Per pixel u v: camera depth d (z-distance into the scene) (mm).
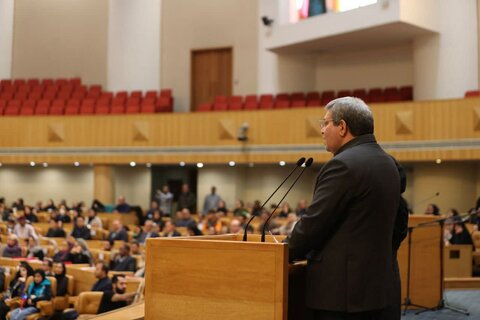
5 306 9172
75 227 13859
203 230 12953
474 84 15414
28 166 20172
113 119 18141
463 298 6902
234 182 18328
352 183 2604
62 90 20656
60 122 18531
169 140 17578
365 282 2611
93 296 8359
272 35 17391
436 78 15656
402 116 14711
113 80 20875
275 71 19031
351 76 18469
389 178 2699
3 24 22594
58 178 19938
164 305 2783
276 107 17266
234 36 20141
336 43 17000
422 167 15219
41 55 22500
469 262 8570
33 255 11750
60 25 22422
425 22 15219
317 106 16875
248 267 2633
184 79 20688
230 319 2652
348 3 16922
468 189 14852
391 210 2701
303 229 2615
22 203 17906
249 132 16688
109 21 21250
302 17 17391
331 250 2654
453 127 14211
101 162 18188
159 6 21016
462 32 15438
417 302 6129
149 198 19484
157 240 2822
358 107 2812
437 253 6168
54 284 9195
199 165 17969
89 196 19656
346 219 2654
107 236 13750
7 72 22469
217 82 20375
